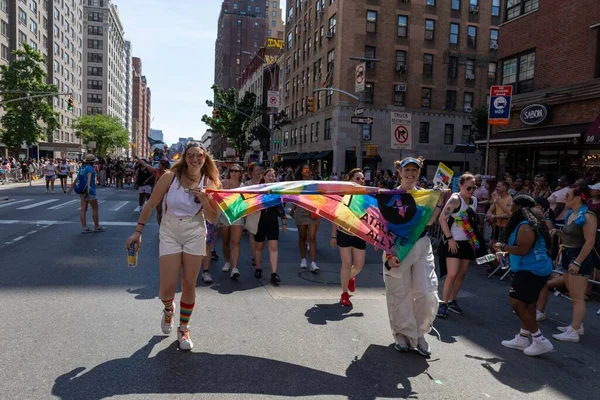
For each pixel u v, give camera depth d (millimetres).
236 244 7418
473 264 9641
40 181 40844
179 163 4355
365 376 4035
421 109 38938
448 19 39469
